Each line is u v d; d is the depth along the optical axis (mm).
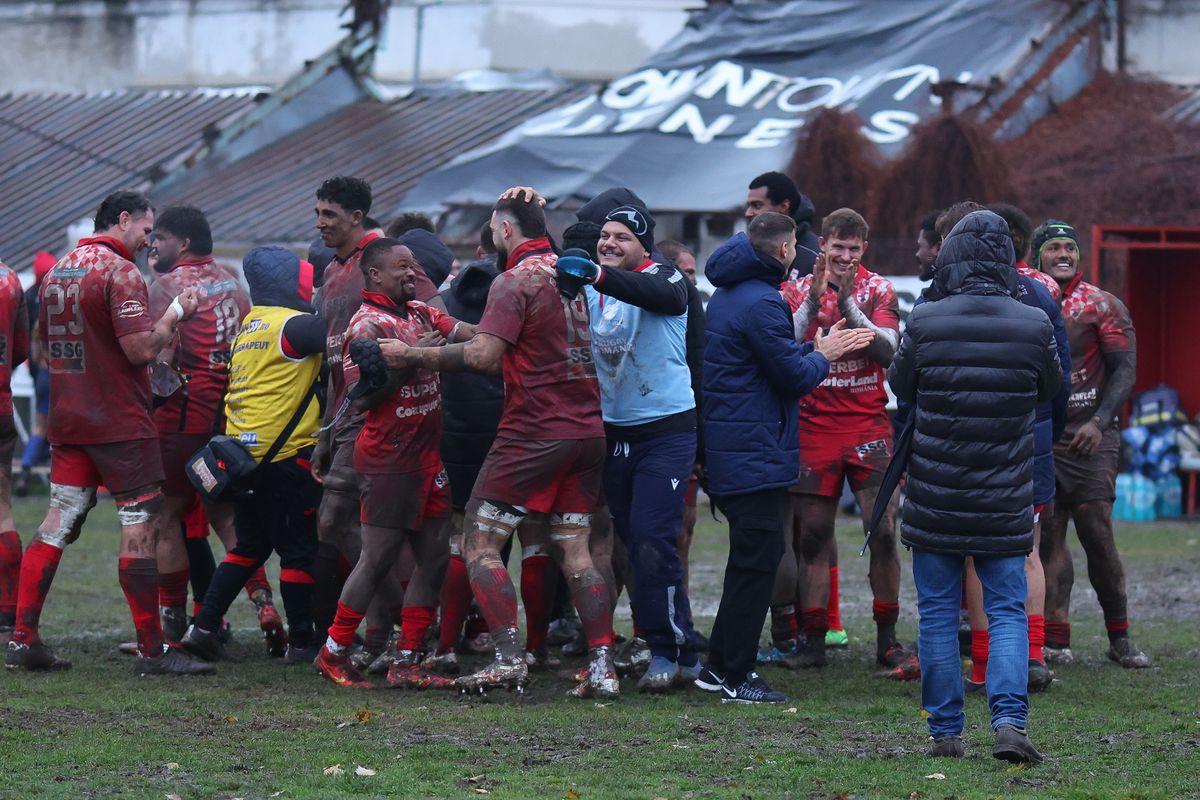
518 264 21641
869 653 26625
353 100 76125
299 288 25297
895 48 60719
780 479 21688
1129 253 56281
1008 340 17781
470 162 58594
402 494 22297
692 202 52906
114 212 23422
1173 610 32094
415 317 22875
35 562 23781
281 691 22438
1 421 26141
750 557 21875
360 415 23578
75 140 78562
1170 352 56969
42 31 100375
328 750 18484
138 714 20562
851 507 51000
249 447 24312
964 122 51438
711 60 64188
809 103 58188
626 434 22203
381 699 21875
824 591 25125
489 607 21891
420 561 22969
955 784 17016
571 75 87312
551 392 21531
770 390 21719
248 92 80938
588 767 17812
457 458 24188
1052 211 52062
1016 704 17984
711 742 19156
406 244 25641
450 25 87562
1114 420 25516
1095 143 54281
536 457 21531
